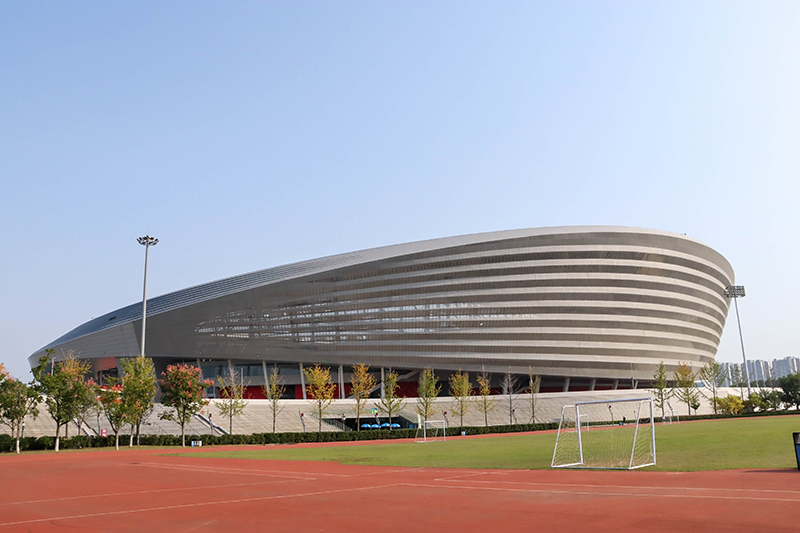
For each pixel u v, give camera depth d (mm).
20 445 50219
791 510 12594
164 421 70562
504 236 113562
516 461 31062
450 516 13305
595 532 10852
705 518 11914
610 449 37062
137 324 112438
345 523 12758
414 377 115750
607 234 116688
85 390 52125
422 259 110375
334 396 111250
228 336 109000
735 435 43688
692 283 124188
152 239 67812
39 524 13250
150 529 12469
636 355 116062
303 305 109062
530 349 111938
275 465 32438
